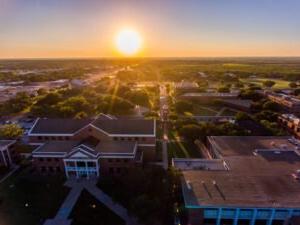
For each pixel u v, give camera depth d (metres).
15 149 70.81
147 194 48.28
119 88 158.88
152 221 44.38
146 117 106.25
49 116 108.25
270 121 99.88
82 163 60.41
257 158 60.53
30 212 49.16
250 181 49.50
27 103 130.50
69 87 178.50
